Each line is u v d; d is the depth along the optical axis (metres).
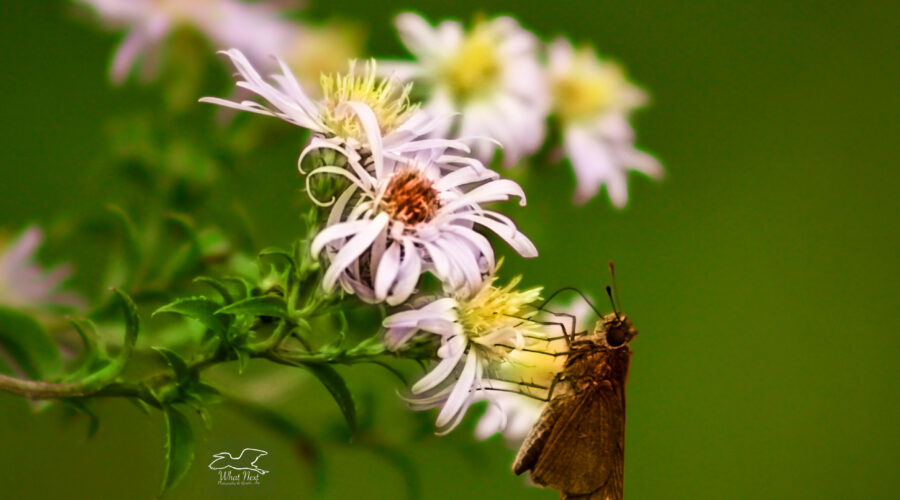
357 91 0.37
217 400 0.36
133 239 0.39
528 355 0.39
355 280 0.36
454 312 0.36
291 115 0.36
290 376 0.39
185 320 0.38
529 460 0.38
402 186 0.36
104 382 0.36
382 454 0.39
